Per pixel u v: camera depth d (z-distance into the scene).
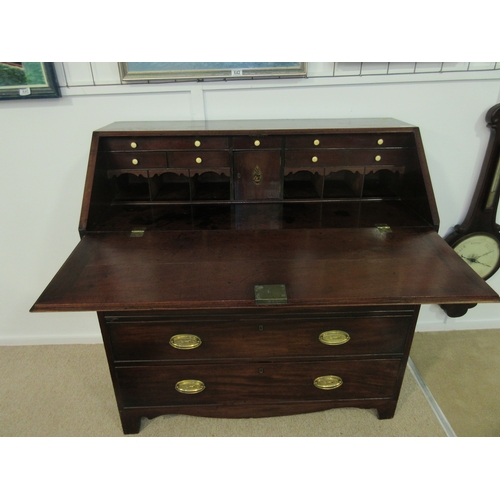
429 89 1.59
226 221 1.39
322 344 1.29
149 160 1.40
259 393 1.39
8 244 1.79
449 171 1.74
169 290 1.06
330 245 1.25
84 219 1.30
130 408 1.41
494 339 2.01
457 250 1.83
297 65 1.53
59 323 1.97
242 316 1.21
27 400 1.67
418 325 2.06
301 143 1.40
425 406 1.63
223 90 1.58
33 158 1.63
